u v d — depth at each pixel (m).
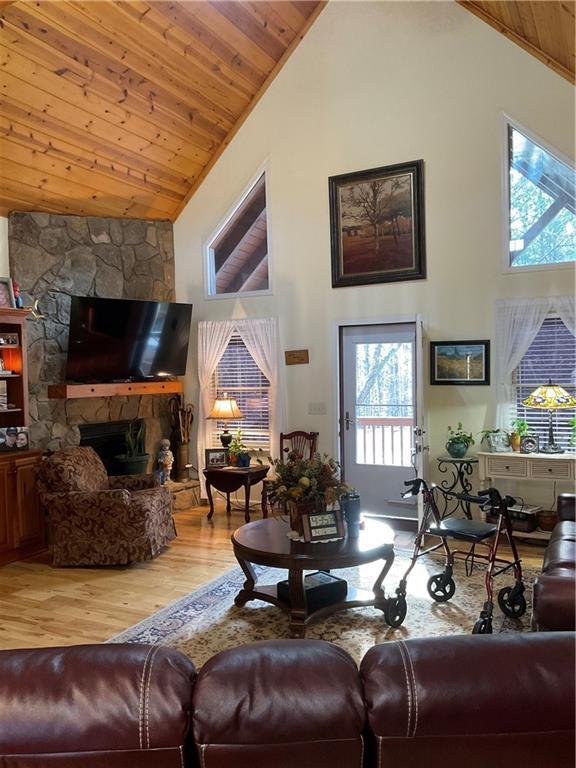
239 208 7.08
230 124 6.80
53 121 5.25
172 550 5.39
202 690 1.18
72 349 5.87
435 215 5.94
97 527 4.95
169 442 7.07
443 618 3.81
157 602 4.20
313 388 6.62
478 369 5.77
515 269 5.61
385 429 6.30
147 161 6.37
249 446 7.02
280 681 1.18
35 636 3.67
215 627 3.77
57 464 5.08
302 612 3.59
